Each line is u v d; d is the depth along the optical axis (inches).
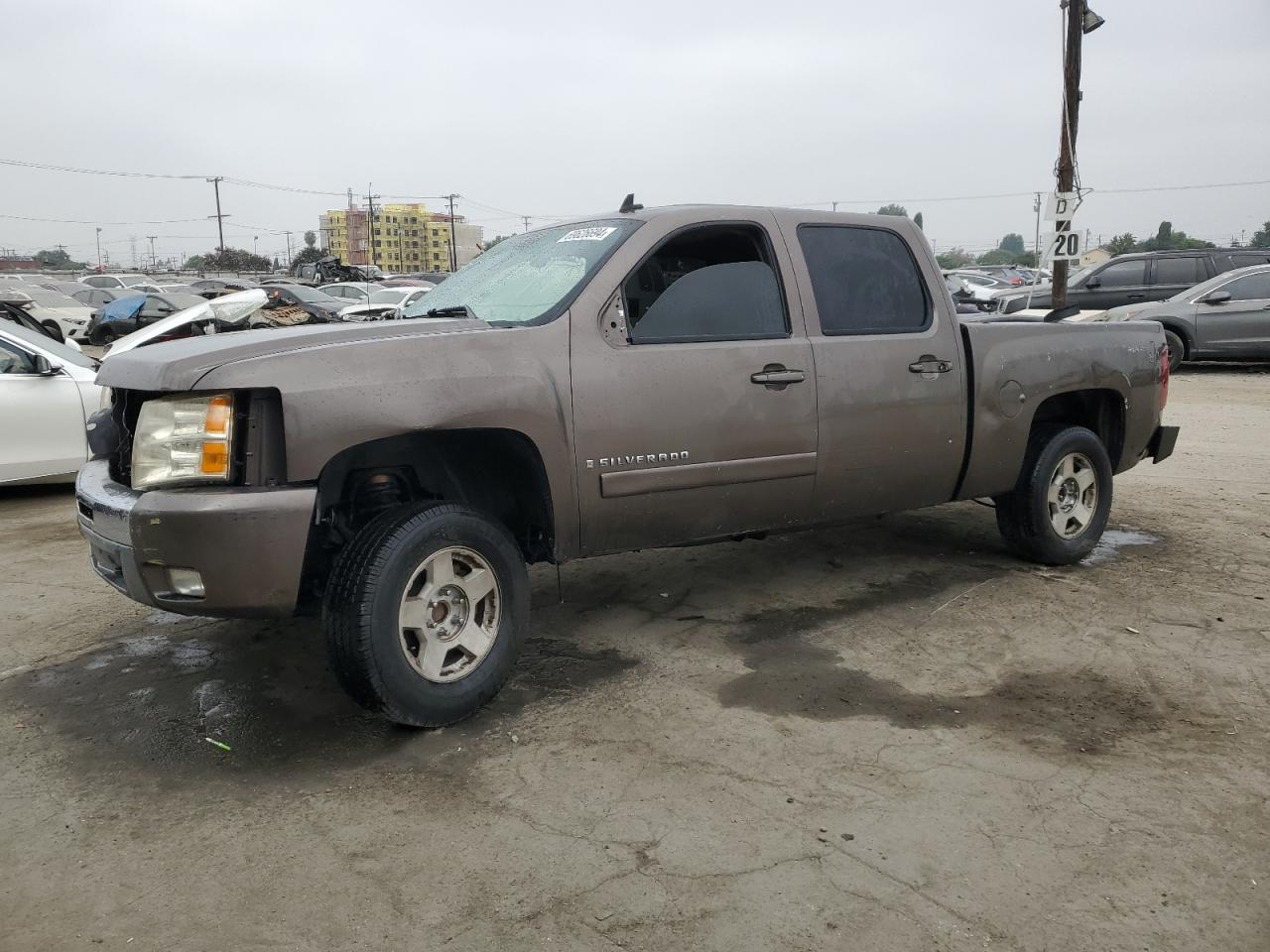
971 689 153.6
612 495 151.7
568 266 161.0
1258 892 103.0
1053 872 106.6
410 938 96.9
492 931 97.7
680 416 156.3
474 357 139.5
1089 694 151.4
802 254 175.2
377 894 103.7
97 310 1074.1
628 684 156.2
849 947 94.9
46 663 169.3
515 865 108.6
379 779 127.3
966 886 104.3
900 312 186.2
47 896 104.2
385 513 137.6
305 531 126.3
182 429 127.6
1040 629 178.7
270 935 97.5
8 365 296.5
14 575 221.3
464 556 141.8
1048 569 214.1
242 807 121.1
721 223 167.6
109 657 171.5
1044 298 704.4
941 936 96.3
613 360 151.3
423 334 138.7
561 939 96.3
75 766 132.6
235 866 109.0
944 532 246.2
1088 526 216.4
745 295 168.7
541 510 150.6
